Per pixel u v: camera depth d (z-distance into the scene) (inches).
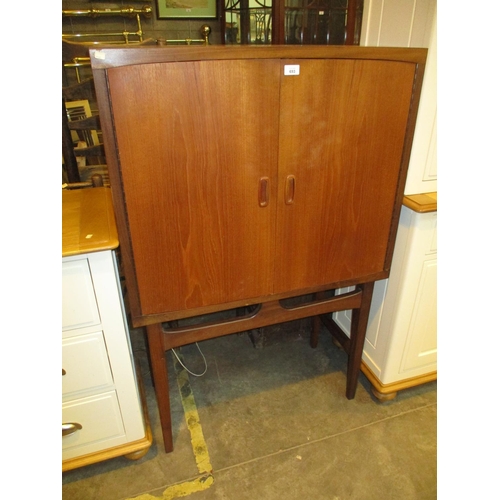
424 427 58.7
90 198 50.7
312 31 70.1
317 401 63.5
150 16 86.7
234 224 40.0
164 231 37.9
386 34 49.3
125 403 48.8
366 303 54.5
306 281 47.3
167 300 41.7
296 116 37.3
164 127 33.6
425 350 60.7
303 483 50.9
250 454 54.8
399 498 49.1
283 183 40.0
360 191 44.1
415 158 47.4
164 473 52.3
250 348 76.2
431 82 43.6
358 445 55.9
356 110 39.4
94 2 83.3
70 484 50.8
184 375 69.4
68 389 44.9
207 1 87.9
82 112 70.6
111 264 39.8
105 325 42.8
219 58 32.6
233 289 43.9
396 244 52.6
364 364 65.6
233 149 36.4
